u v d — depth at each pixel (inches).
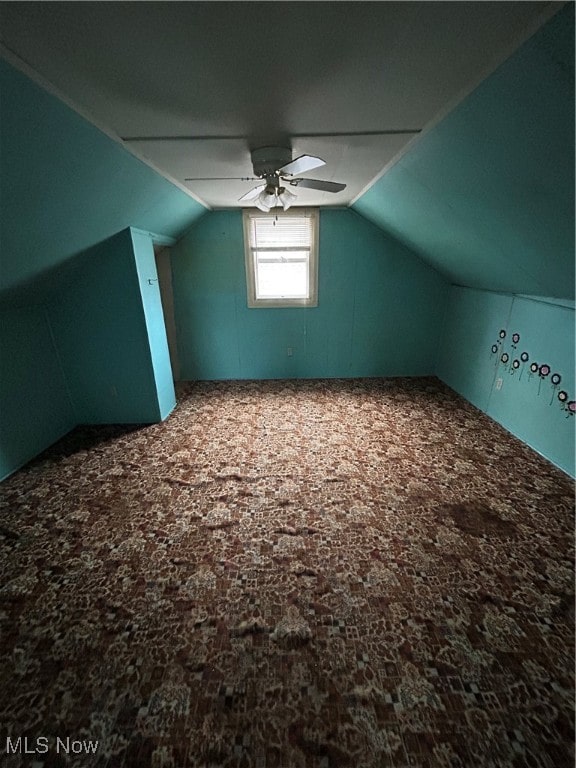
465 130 62.8
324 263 171.3
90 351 131.6
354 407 152.6
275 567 72.0
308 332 185.2
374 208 138.5
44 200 72.2
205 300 177.5
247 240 167.0
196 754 44.9
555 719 47.7
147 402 139.4
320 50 45.9
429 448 116.9
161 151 80.0
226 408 154.1
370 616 61.7
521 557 73.1
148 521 85.4
